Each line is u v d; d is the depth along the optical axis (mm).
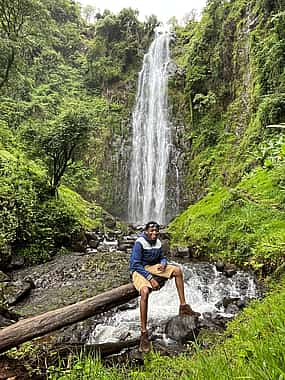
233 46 23281
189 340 6129
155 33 34219
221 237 11977
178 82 28188
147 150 27859
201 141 24031
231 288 9125
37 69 31719
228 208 13438
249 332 4023
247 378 2057
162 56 31906
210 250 12055
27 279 9695
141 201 26844
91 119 15430
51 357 5555
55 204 14172
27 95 27625
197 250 12336
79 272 10750
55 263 11742
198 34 28219
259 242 10305
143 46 33656
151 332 6625
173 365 4355
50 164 15047
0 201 11867
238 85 22266
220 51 24125
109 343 6078
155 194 26125
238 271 10133
